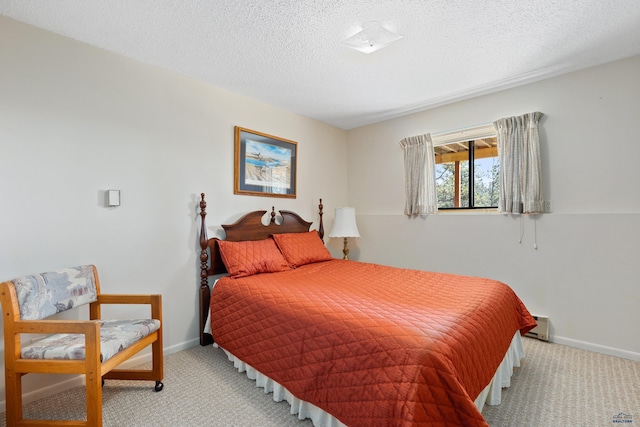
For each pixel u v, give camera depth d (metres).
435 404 1.14
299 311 1.74
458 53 2.28
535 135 2.70
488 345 1.56
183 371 2.19
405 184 3.61
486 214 3.02
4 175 1.77
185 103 2.62
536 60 2.38
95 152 2.12
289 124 3.53
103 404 1.79
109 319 2.18
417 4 1.72
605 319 2.42
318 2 1.70
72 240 2.01
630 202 2.34
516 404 1.76
